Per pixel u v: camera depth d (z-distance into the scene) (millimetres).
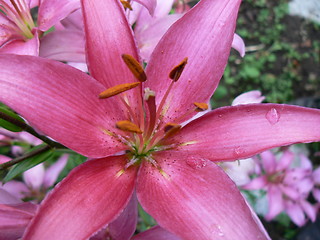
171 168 134
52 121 121
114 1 135
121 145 135
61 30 164
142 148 137
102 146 131
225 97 466
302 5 523
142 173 132
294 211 293
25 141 215
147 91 126
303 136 128
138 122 140
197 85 141
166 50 139
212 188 124
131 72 138
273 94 473
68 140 123
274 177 287
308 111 130
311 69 494
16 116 153
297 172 292
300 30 516
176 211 121
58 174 243
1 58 117
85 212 114
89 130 130
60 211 111
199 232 116
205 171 128
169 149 139
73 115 126
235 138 133
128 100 141
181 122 141
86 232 110
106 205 118
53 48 163
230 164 257
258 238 113
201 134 138
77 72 127
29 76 120
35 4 171
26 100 118
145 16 186
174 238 151
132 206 147
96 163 128
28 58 120
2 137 212
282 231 389
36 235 105
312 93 481
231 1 139
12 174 157
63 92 125
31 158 159
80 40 164
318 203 309
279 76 485
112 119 136
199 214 120
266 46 502
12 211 122
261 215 378
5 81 116
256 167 277
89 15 133
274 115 132
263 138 131
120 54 137
